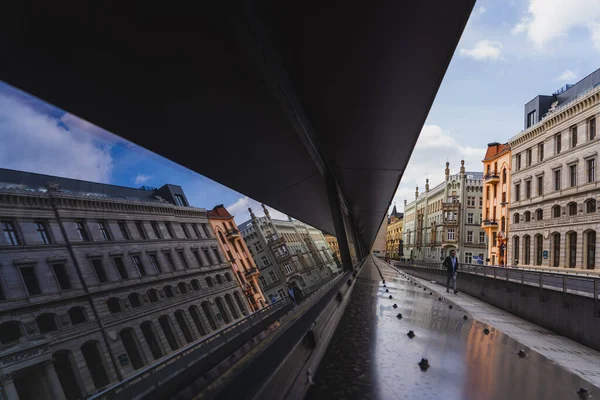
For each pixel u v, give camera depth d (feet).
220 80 7.29
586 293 34.68
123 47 5.10
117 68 5.34
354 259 38.06
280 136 11.41
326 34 7.93
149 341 4.54
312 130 13.83
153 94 6.30
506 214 162.30
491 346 7.80
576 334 35.32
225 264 8.52
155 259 5.56
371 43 8.31
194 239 7.27
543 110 153.99
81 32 4.44
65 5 4.00
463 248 235.20
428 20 7.38
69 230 3.90
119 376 3.75
